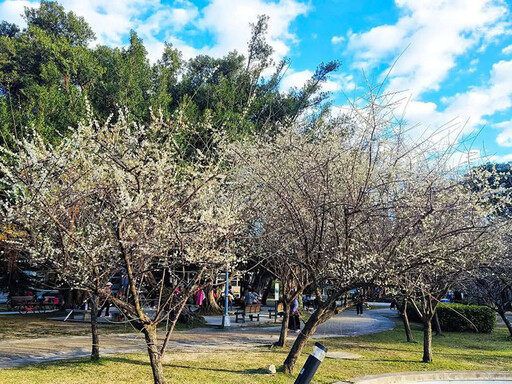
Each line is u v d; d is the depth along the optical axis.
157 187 5.99
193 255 6.30
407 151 8.34
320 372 8.73
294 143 9.92
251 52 18.70
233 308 24.61
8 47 19.41
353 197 8.12
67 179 6.50
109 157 5.86
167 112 14.34
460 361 10.81
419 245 7.84
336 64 18.47
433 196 7.86
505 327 21.00
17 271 18.91
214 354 10.23
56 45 17.69
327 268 8.64
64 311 19.75
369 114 7.99
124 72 15.18
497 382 9.00
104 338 12.33
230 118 15.16
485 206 9.10
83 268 6.16
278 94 18.20
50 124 13.39
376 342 14.04
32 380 6.95
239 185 9.12
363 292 8.98
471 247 8.91
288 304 11.88
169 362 9.00
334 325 19.25
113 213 6.18
